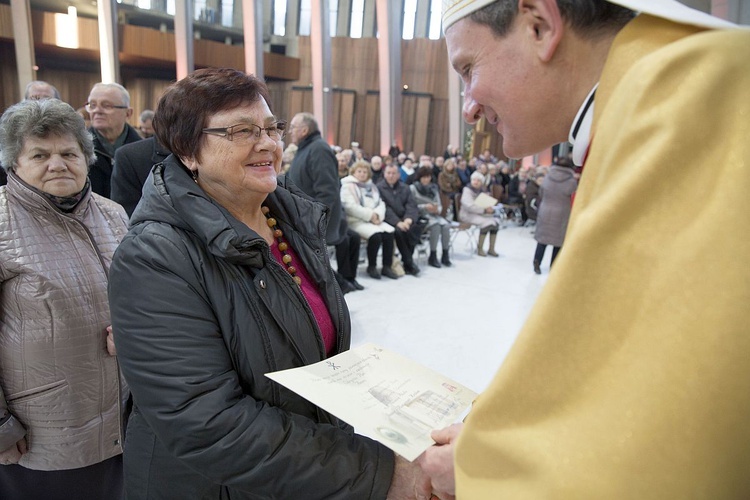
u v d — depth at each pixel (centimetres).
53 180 130
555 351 41
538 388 41
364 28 1811
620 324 38
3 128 130
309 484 81
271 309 91
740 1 253
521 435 41
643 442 35
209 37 1730
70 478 136
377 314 410
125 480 102
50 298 127
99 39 1505
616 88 46
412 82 1811
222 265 90
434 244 595
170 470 96
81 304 132
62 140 132
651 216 38
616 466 36
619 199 39
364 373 88
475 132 1550
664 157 38
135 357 84
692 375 34
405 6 1780
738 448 34
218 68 99
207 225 87
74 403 132
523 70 55
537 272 592
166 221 90
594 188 44
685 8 48
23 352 127
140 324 84
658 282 37
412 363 94
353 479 83
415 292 480
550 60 53
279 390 92
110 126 256
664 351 35
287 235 113
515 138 59
